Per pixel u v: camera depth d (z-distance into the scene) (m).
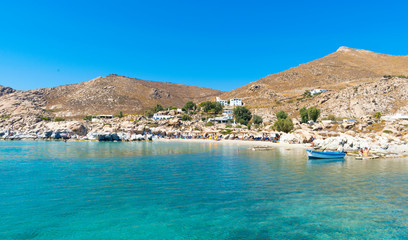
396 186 26.59
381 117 115.62
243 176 31.77
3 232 15.52
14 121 137.88
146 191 24.34
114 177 30.84
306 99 196.50
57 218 17.67
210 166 40.03
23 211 18.91
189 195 23.16
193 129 143.88
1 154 55.94
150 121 153.25
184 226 16.58
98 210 19.27
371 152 57.28
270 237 15.15
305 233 15.68
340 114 143.50
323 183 27.94
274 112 185.38
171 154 58.28
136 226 16.55
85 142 102.75
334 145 61.91
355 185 27.03
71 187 25.81
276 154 58.78
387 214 18.70
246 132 120.69
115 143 99.25
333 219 17.75
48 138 115.06
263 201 21.48
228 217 18.08
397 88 146.50
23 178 30.03
